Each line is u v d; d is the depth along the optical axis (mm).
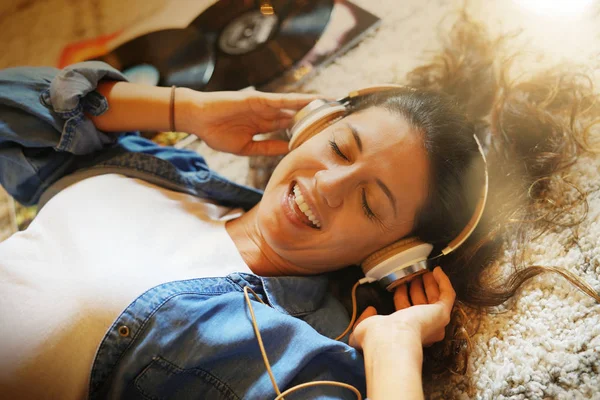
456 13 1173
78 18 1434
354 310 845
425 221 846
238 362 730
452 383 786
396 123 827
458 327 820
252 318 724
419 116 833
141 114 960
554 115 947
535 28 1068
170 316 720
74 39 1394
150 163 961
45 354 714
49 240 815
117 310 727
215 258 844
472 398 750
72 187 903
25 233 835
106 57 1320
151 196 921
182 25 1318
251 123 1026
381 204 802
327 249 836
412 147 816
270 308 773
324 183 779
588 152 878
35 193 984
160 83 1239
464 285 858
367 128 821
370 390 658
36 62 1384
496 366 756
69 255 786
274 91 1196
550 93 966
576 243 803
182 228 881
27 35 1450
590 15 1021
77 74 904
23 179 952
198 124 992
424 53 1147
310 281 874
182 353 713
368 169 792
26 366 712
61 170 968
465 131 857
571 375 696
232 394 710
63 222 829
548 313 764
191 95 982
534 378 715
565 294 768
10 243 815
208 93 988
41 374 713
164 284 748
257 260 891
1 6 1526
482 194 820
